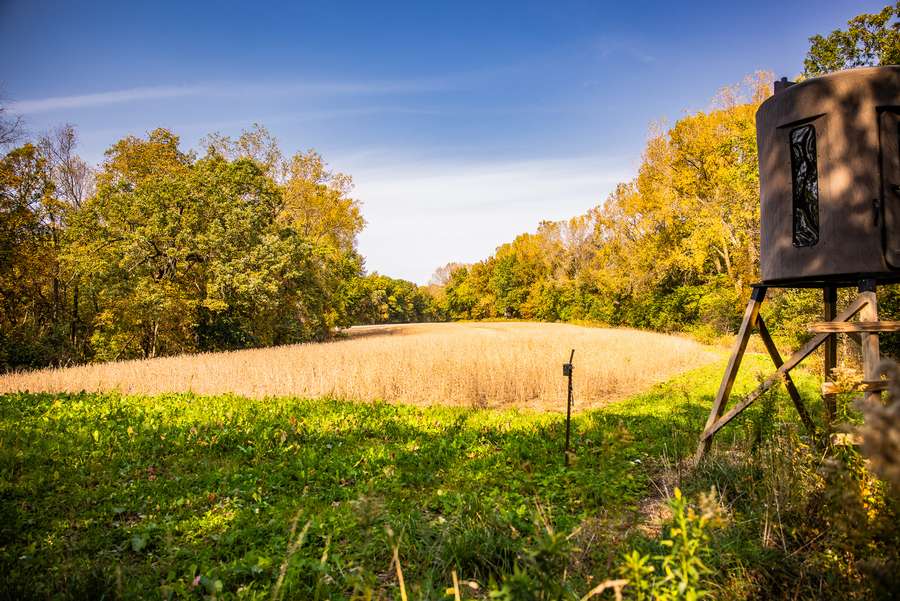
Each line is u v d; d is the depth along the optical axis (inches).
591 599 118.2
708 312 1528.1
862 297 212.8
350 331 2637.8
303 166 1876.2
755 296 261.0
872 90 207.8
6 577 146.9
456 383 580.7
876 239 205.0
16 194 1152.8
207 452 303.4
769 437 224.5
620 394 588.4
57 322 1352.1
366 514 118.0
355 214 2084.2
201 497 232.5
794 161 228.2
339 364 716.0
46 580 150.1
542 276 3250.5
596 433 339.6
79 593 137.9
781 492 174.2
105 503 223.6
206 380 610.9
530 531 171.0
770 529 159.5
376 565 162.4
